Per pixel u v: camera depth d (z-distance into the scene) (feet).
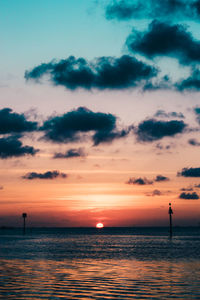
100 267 103.24
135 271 94.38
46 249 173.99
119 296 63.67
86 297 62.85
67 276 85.81
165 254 146.30
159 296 63.62
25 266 104.88
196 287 71.51
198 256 136.56
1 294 65.16
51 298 62.03
